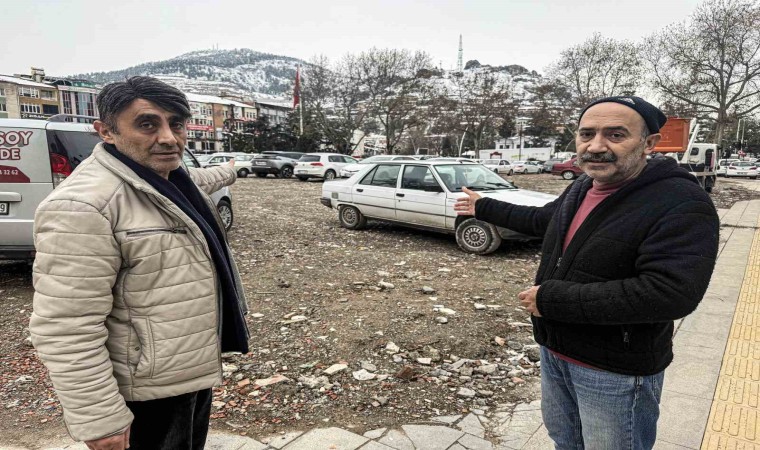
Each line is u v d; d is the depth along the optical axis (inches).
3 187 186.9
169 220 61.3
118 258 57.5
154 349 59.9
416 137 2861.7
